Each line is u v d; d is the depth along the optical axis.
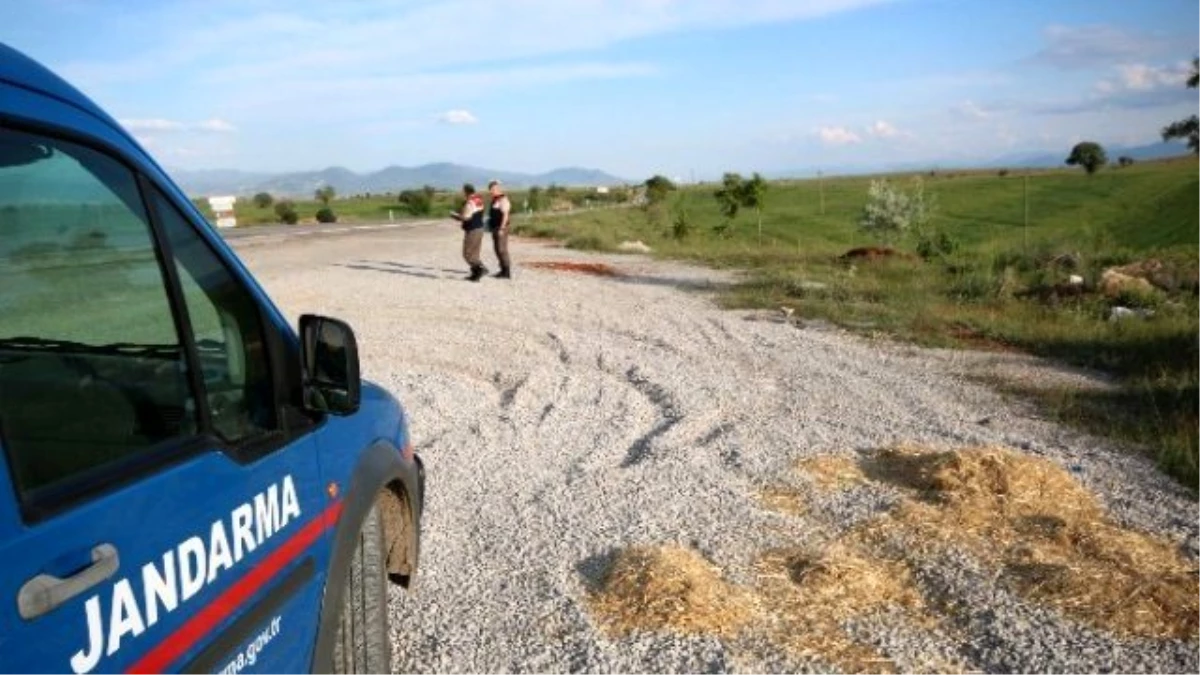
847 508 5.78
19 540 1.63
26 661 1.62
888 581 4.73
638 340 12.13
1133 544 5.09
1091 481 6.36
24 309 2.33
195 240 2.40
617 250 28.69
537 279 19.22
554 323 13.45
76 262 2.24
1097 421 7.99
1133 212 67.00
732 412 8.39
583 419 8.15
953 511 5.62
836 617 4.35
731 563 4.93
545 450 7.18
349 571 3.13
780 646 4.07
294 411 2.73
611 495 6.04
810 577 4.70
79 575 1.72
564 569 4.87
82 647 1.75
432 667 3.90
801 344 11.83
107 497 1.87
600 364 10.57
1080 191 88.06
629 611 4.36
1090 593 4.46
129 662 1.88
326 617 2.84
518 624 4.27
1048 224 63.28
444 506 5.88
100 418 2.19
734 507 5.80
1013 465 6.15
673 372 10.07
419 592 4.60
